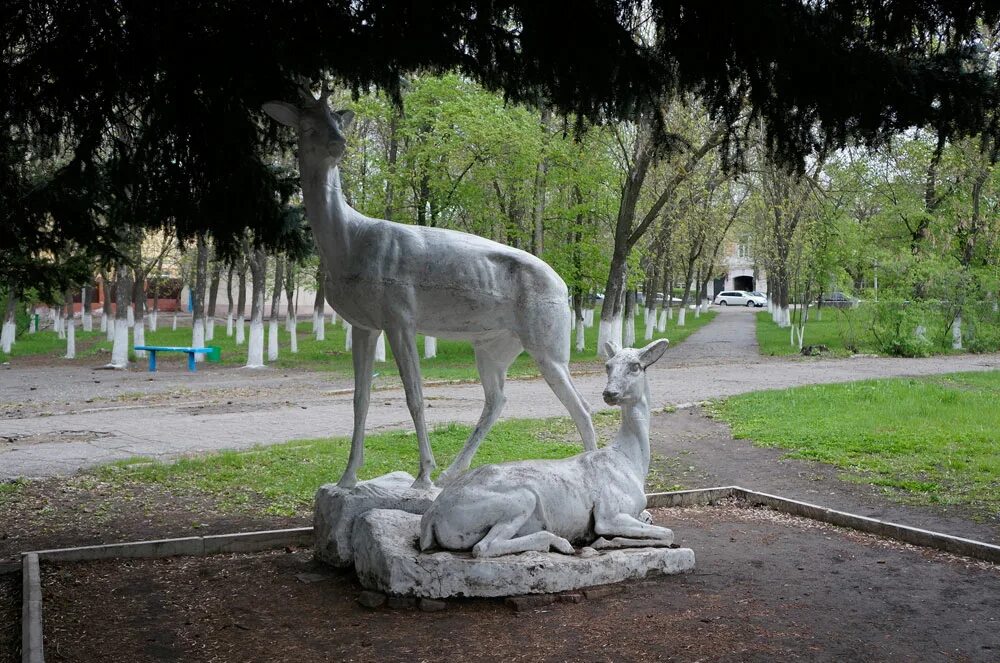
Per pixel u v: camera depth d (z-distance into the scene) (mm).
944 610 5719
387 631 5234
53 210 7887
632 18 6219
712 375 22953
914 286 29797
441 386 20297
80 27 5754
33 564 6461
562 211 27000
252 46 5957
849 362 26906
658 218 32625
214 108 6535
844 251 30781
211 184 7395
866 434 12656
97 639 5258
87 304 45750
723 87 6203
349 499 6508
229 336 41500
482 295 6566
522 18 6062
